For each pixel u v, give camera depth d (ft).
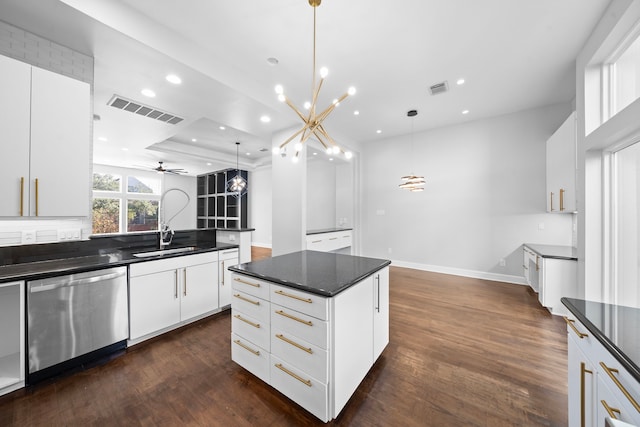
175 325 8.31
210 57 8.05
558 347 7.14
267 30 7.11
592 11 6.37
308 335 4.64
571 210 9.16
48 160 6.07
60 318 5.85
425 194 16.12
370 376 5.89
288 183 13.17
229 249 9.85
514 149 13.28
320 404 4.47
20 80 5.69
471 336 7.80
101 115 11.55
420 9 6.36
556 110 12.19
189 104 10.13
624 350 2.52
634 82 6.29
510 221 13.44
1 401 5.03
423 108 12.55
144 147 17.57
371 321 5.92
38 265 6.32
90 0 5.62
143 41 6.46
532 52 8.06
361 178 18.93
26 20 5.70
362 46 7.80
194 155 20.25
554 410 4.83
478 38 7.43
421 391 5.39
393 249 17.51
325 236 15.21
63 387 5.48
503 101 11.82
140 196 26.96
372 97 11.27
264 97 10.03
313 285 4.68
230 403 5.07
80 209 6.55
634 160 6.21
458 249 15.01
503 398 5.17
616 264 6.75
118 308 6.79
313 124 6.49
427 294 11.68
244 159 24.50
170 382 5.70
